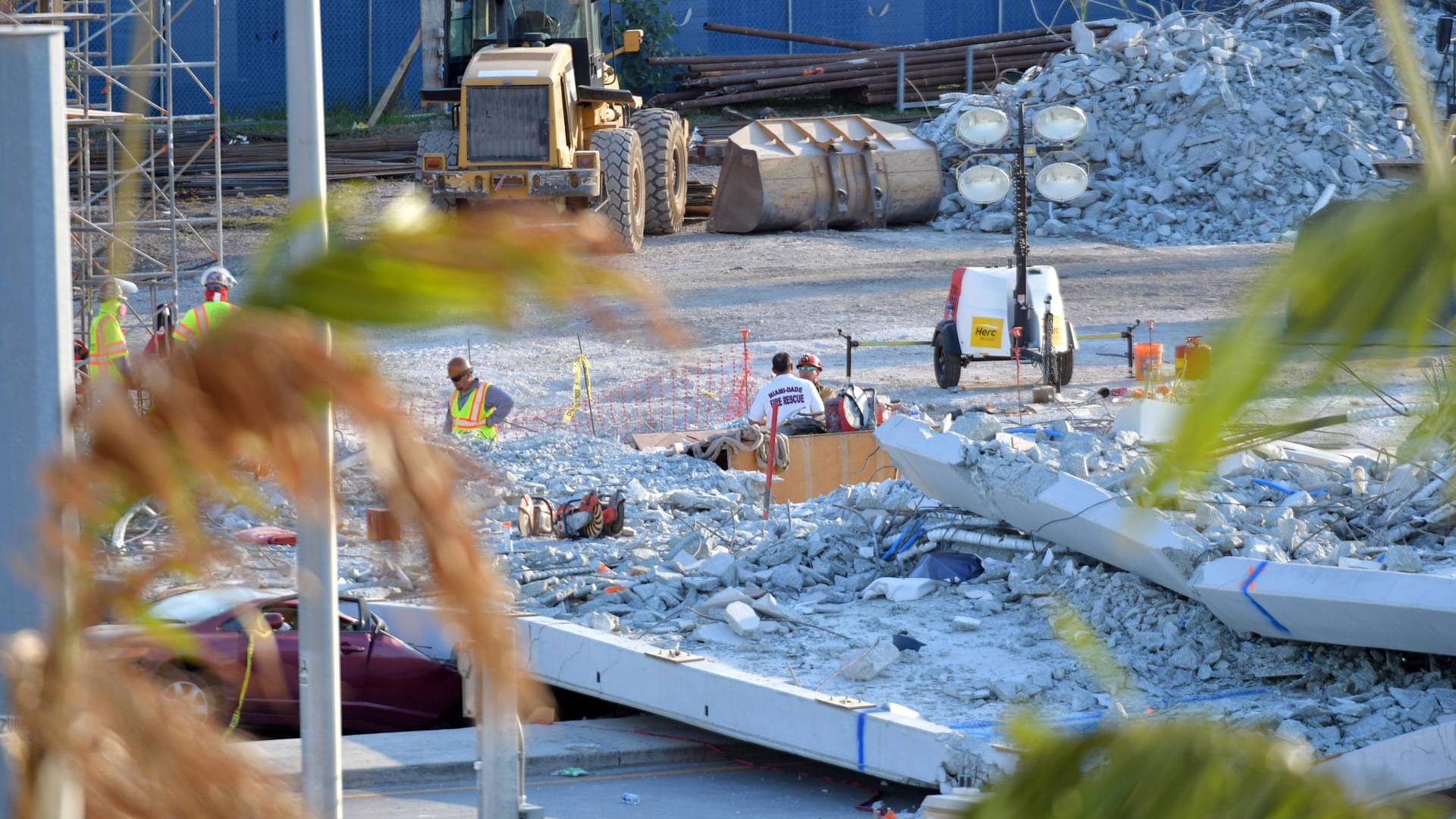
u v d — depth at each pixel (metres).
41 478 2.05
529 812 22.19
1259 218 128.75
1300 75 138.50
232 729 2.40
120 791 2.27
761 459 60.47
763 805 32.31
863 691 34.69
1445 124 2.26
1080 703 32.62
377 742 35.47
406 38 171.50
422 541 2.09
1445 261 2.04
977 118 73.38
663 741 36.06
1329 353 2.08
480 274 2.03
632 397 77.94
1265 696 32.34
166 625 2.32
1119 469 41.03
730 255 119.06
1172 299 102.50
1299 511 38.66
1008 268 75.25
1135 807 2.62
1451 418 2.38
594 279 2.06
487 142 101.12
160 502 2.04
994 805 2.71
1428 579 30.00
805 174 128.62
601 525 49.50
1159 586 37.28
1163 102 138.25
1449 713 30.05
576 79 110.12
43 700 2.20
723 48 180.75
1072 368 74.69
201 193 137.12
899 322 96.12
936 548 44.03
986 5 177.62
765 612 40.41
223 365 2.03
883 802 32.47
